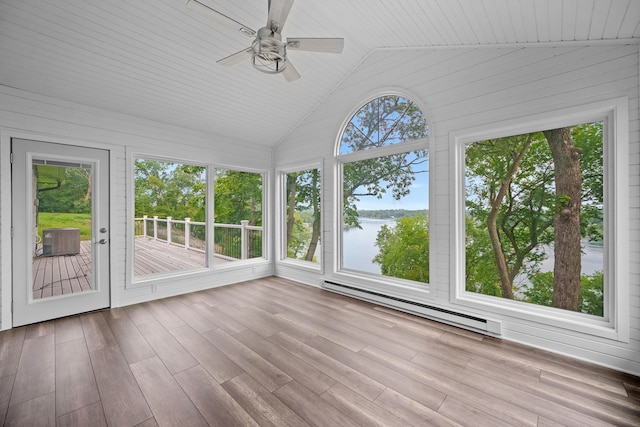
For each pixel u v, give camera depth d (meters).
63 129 3.01
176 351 2.29
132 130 3.48
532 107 2.38
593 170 2.24
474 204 2.85
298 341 2.47
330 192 4.07
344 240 4.04
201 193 4.29
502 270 2.69
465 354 2.25
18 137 2.77
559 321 2.27
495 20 2.21
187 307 3.35
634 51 1.98
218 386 1.83
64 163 3.08
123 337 2.55
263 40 1.99
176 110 3.59
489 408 1.64
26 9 2.15
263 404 1.67
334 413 1.59
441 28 2.57
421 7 2.35
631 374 1.98
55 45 2.45
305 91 3.91
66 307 3.04
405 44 3.12
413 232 3.32
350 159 3.91
